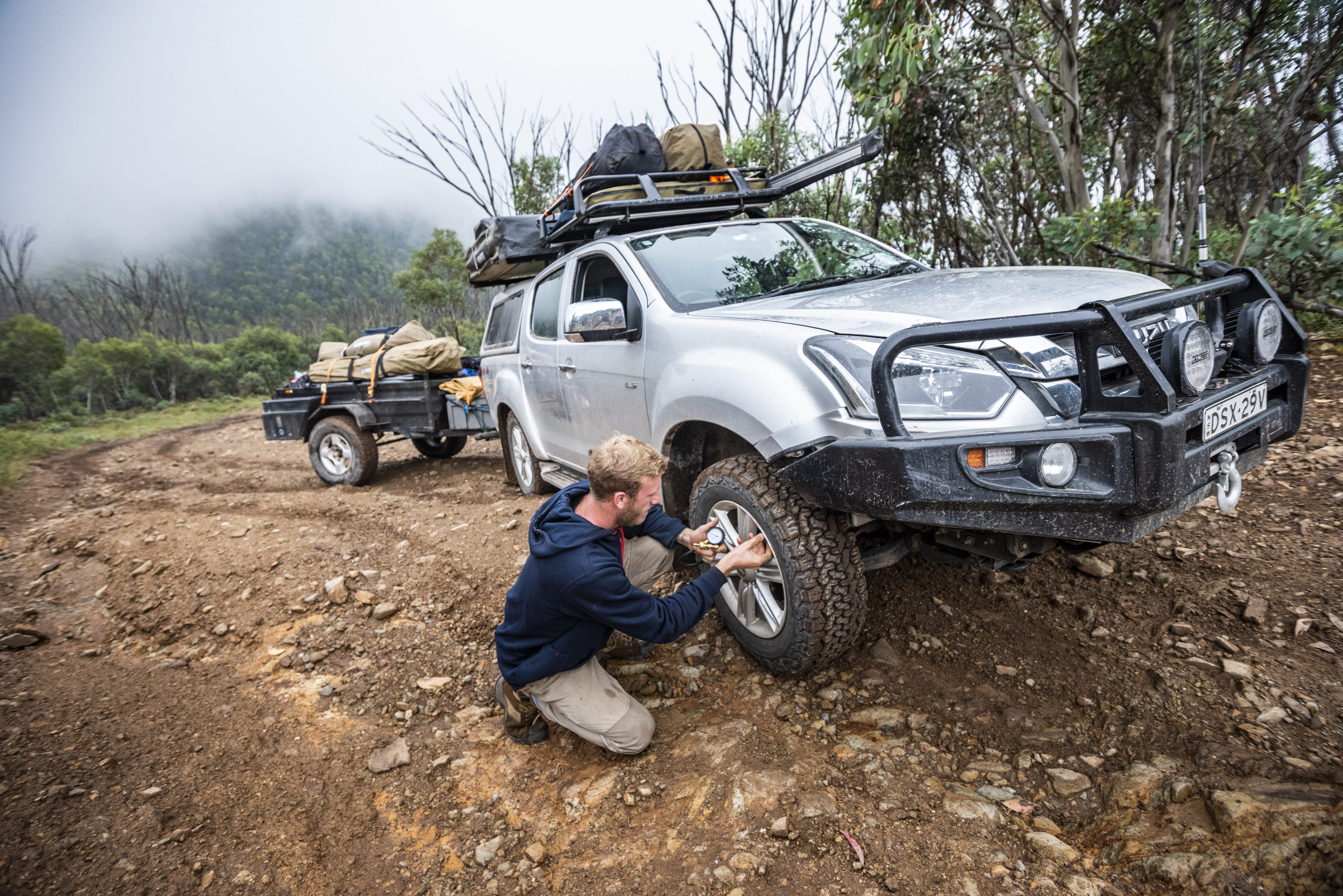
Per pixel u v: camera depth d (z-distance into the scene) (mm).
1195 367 1941
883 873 1775
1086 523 1995
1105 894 1638
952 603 3062
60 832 2262
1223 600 2799
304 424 7273
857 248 3846
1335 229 5461
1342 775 1826
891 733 2344
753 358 2537
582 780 2314
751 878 1808
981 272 3152
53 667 3514
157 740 2770
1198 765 1979
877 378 1975
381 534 4949
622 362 3383
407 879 2023
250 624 3703
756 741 2344
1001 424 2045
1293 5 5891
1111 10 6422
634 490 2139
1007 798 2014
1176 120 6496
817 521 2379
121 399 33844
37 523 7070
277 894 2004
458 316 25703
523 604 2271
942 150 7074
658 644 2336
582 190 4223
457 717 2787
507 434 5609
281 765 2582
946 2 5762
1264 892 1521
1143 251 6676
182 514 6051
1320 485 3617
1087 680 2477
